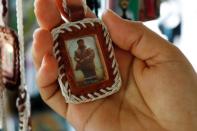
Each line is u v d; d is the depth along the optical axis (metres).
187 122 0.36
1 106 0.35
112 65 0.33
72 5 0.32
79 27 0.32
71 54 0.32
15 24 0.42
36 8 0.32
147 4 0.38
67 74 0.32
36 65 0.33
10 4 0.41
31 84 0.49
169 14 0.51
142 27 0.34
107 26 0.33
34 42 0.31
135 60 0.36
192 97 0.35
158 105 0.36
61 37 0.32
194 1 0.52
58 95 0.35
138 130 0.35
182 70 0.35
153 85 0.35
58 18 0.32
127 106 0.36
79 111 0.35
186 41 0.53
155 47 0.35
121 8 0.37
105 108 0.35
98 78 0.33
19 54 0.33
